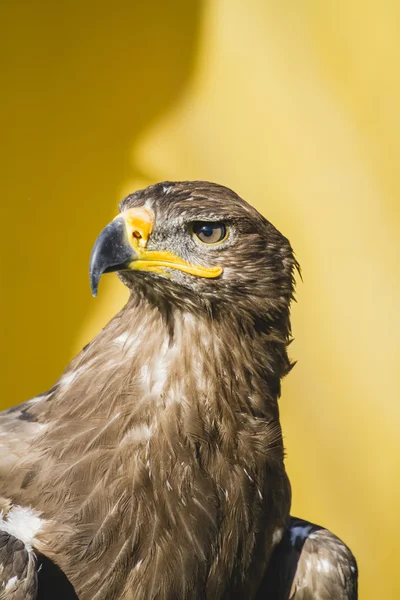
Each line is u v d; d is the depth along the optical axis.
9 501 5.68
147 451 5.72
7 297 12.45
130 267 5.86
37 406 6.10
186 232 5.93
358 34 13.16
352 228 13.16
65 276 12.55
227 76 12.82
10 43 12.36
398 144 13.22
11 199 12.44
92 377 5.93
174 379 5.88
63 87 12.48
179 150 12.76
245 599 6.16
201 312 6.00
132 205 6.02
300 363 13.14
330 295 13.17
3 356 12.45
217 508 5.84
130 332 6.07
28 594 5.31
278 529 6.28
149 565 5.66
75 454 5.71
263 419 6.11
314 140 13.07
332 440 13.20
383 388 13.20
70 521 5.59
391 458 13.23
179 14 12.66
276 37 12.95
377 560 13.30
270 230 6.22
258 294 6.10
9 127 12.39
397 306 13.22
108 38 12.55
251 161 12.93
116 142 12.61
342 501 13.22
